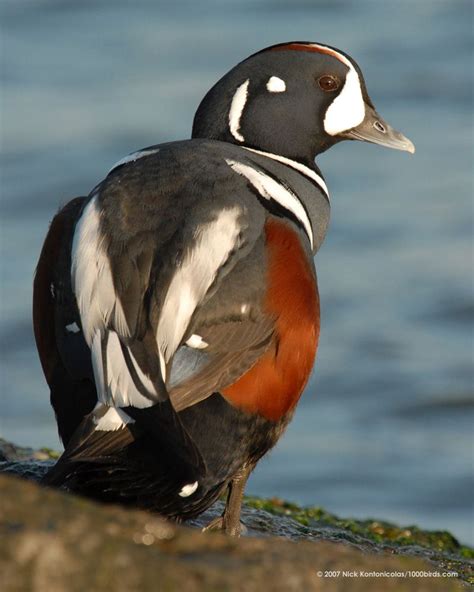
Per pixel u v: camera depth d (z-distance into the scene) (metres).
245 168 9.87
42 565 6.28
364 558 7.23
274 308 9.34
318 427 21.55
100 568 6.34
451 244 27.45
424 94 35.66
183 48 39.03
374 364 23.33
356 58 38.12
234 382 9.24
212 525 10.11
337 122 11.89
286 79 11.61
